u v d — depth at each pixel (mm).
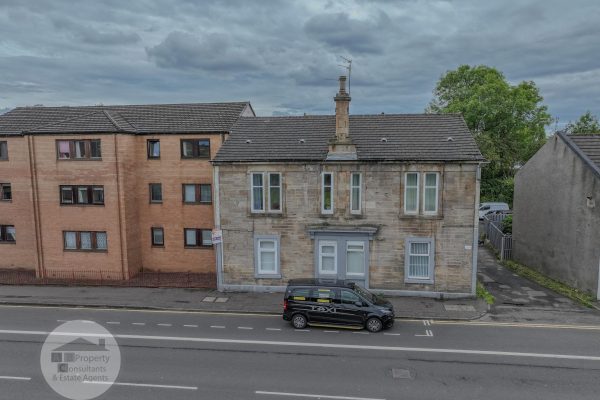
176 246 25766
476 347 15430
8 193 26594
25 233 26562
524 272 25391
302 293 17438
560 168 22859
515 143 42625
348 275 21438
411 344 15758
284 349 15414
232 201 21844
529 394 12227
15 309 20234
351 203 21125
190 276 25031
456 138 21250
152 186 25703
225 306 20188
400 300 20484
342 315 17078
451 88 47625
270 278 22062
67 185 24516
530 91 47344
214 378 13266
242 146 22359
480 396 12148
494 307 19703
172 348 15562
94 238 24766
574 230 21609
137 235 25609
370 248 21062
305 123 24031
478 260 28797
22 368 14031
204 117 25984
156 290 22672
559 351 15023
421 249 20875
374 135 22141
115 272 24594
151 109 27500
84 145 24156
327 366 14039
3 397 12227
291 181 21312
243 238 22031
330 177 21094
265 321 18422
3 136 25812
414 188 20594
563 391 12375
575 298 20484
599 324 17562
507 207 41000
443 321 18125
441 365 14055
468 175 19906
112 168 23922
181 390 12547
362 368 13883
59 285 23688
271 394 12289
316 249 21469
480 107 39938
